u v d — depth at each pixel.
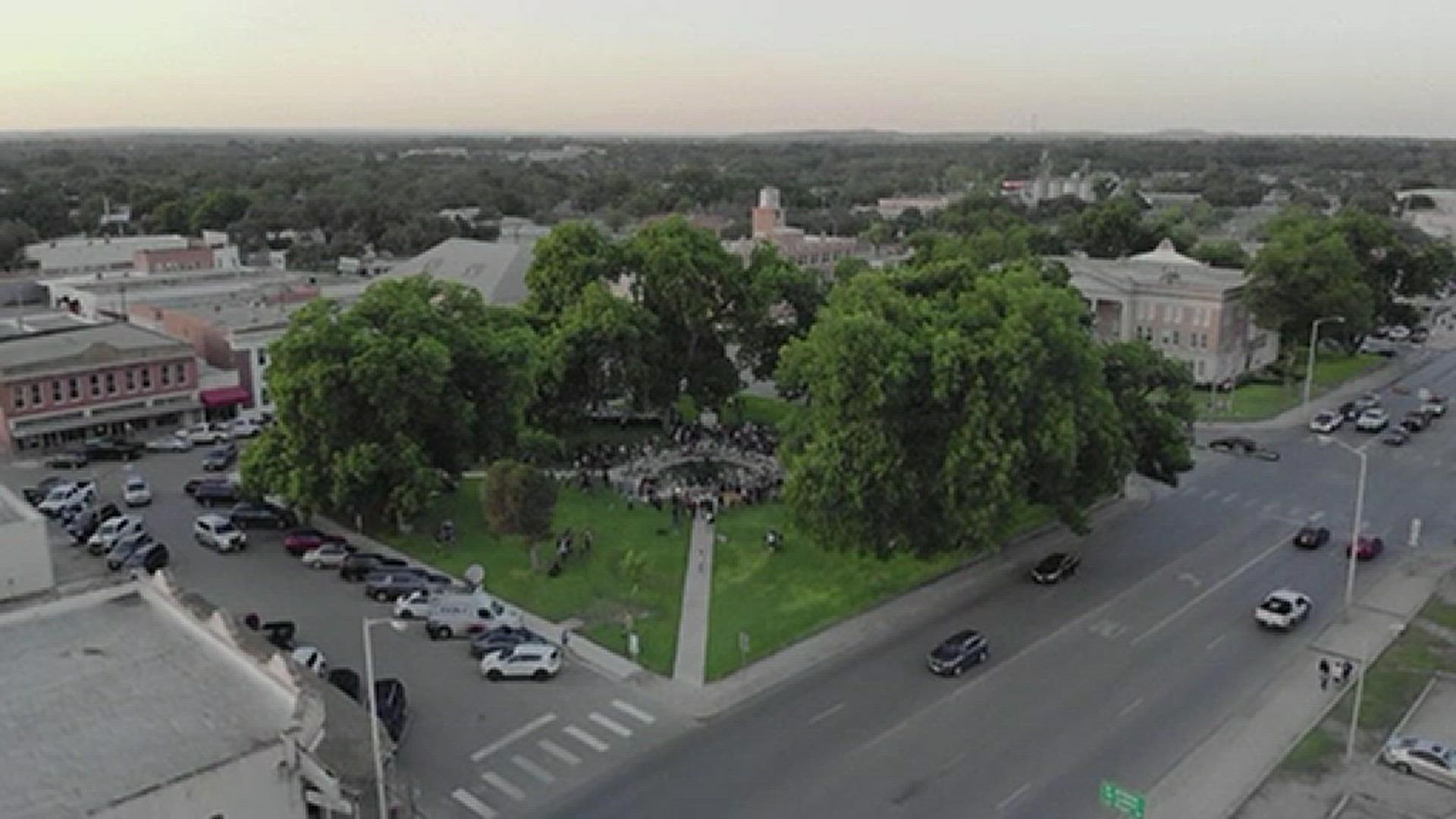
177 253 125.19
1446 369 103.12
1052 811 33.00
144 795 22.81
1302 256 93.75
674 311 79.25
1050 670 42.38
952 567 52.94
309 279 108.94
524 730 38.00
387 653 44.19
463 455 60.25
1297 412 86.44
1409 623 46.66
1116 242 141.00
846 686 41.19
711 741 37.25
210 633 31.17
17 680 28.95
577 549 55.34
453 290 64.19
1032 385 49.84
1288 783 34.50
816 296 83.38
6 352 73.75
